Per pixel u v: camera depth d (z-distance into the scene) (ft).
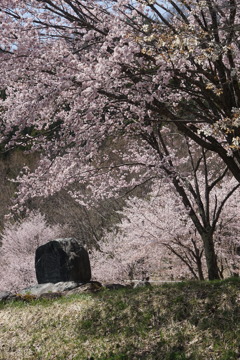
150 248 45.39
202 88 24.09
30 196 31.86
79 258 41.60
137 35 23.34
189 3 21.99
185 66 25.95
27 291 38.60
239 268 48.65
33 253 73.51
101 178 38.91
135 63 25.11
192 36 20.53
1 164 94.48
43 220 80.38
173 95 32.63
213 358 20.71
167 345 22.88
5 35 24.29
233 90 24.89
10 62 24.58
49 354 25.71
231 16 23.67
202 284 26.55
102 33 24.62
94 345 25.07
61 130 28.86
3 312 32.40
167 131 43.86
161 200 44.75
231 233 45.70
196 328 23.11
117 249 53.88
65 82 22.76
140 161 35.22
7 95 31.89
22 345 27.50
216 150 26.12
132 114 29.40
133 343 24.06
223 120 21.56
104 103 27.66
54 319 28.86
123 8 25.98
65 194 77.36
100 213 73.61
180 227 41.81
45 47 24.95
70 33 26.20
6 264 78.89
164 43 20.35
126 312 26.50
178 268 49.90
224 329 22.16
